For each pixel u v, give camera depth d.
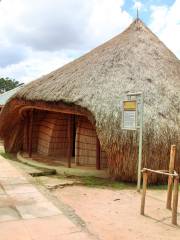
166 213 4.90
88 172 7.44
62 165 8.09
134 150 6.54
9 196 5.06
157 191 6.26
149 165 6.57
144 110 6.77
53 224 3.92
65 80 7.96
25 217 4.12
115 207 5.15
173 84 7.76
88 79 7.55
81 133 8.16
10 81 58.31
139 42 8.66
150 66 7.93
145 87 7.24
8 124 10.41
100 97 6.96
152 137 6.57
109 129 6.59
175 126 6.87
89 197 5.70
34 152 10.09
